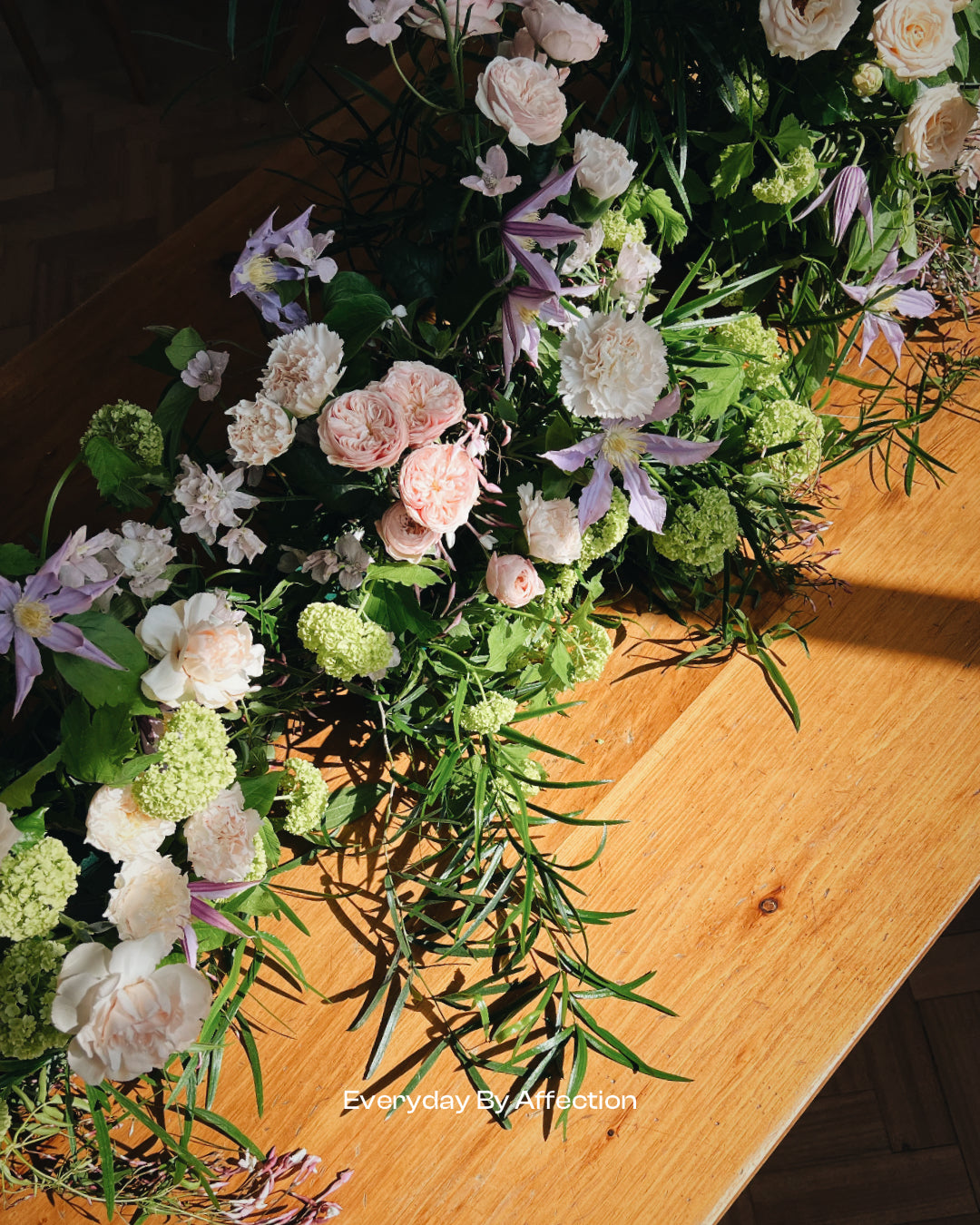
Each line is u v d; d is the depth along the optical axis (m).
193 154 2.38
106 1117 1.01
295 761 1.01
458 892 1.11
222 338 1.36
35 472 1.29
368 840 1.14
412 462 0.87
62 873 0.80
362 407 0.86
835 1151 1.82
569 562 0.98
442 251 1.11
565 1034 1.06
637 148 1.31
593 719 1.21
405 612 0.98
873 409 1.39
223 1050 1.06
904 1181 1.79
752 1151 1.06
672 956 1.13
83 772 0.83
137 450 0.96
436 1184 1.04
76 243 2.31
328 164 1.44
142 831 0.84
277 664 1.06
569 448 0.94
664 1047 1.09
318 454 0.93
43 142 2.40
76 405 1.32
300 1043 1.07
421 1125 1.05
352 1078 1.06
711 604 1.27
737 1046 1.10
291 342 0.88
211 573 1.14
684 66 1.25
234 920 0.94
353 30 0.88
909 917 1.15
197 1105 1.04
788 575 1.28
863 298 1.23
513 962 1.06
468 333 1.04
